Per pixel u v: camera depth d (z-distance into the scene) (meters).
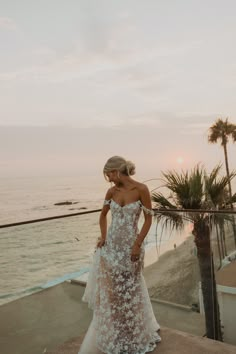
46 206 89.88
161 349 2.71
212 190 4.54
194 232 3.65
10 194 145.25
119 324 2.65
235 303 3.50
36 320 3.06
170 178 4.59
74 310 3.35
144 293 2.80
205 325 3.47
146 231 2.69
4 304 2.86
